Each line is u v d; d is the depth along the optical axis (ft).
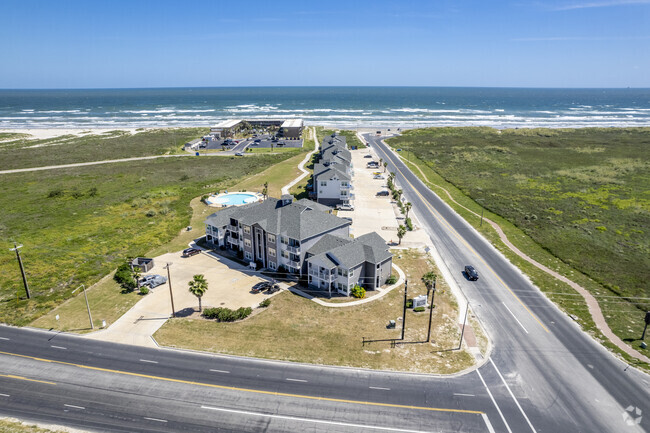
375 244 200.23
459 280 204.95
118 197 357.61
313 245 204.85
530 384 133.08
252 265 217.77
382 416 119.24
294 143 627.05
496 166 473.67
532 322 168.96
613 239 261.24
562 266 224.33
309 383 132.98
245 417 119.03
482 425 116.16
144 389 130.52
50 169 466.29
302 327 163.63
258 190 367.86
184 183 402.52
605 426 116.37
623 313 176.24
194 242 255.29
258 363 142.82
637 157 503.20
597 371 139.54
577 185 392.88
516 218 301.63
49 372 138.62
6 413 120.26
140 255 234.79
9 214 312.29
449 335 159.33
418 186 387.14
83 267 220.23
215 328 163.53
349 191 318.24
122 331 162.30
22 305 182.19
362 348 150.82
